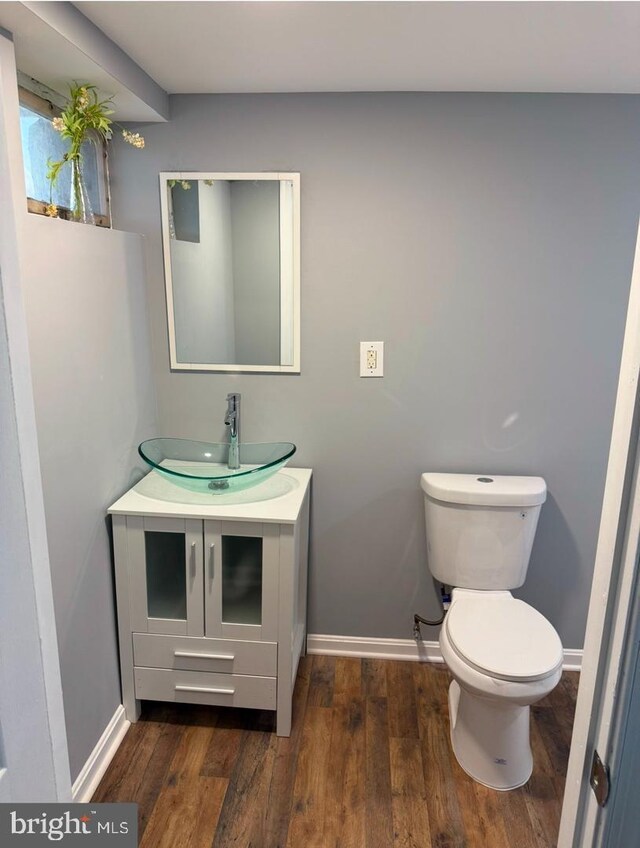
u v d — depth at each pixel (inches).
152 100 70.4
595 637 28.5
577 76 67.0
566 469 84.5
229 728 77.2
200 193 78.5
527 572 88.6
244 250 80.1
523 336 80.4
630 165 74.3
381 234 78.4
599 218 76.1
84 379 63.7
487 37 56.7
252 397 85.1
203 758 71.9
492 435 84.2
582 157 74.5
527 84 70.1
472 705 69.7
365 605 92.0
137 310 78.5
